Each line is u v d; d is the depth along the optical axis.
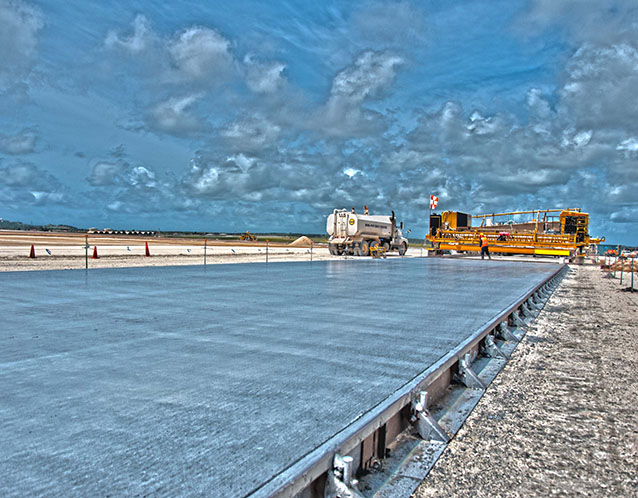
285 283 9.39
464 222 36.16
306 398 2.69
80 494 1.64
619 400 3.93
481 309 6.33
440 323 5.20
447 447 2.96
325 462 2.01
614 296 12.38
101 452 1.96
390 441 2.92
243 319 5.18
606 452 2.94
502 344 5.87
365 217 29.73
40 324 4.68
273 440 2.12
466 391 4.05
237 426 2.27
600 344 6.14
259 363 3.41
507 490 2.45
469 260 25.19
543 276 13.12
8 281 8.83
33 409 2.41
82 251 25.78
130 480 1.74
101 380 2.92
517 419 3.48
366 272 13.27
